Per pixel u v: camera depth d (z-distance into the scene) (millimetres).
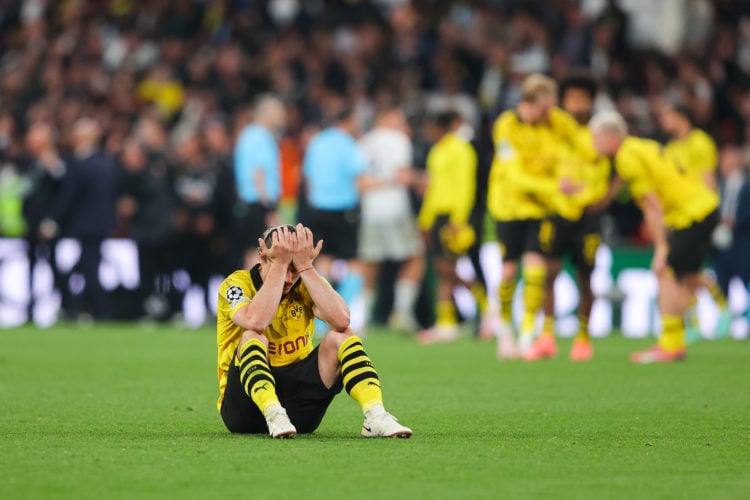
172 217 63844
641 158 40969
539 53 78312
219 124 68875
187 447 20750
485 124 56500
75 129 67688
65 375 36344
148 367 39344
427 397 30828
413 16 82938
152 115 74125
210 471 18328
